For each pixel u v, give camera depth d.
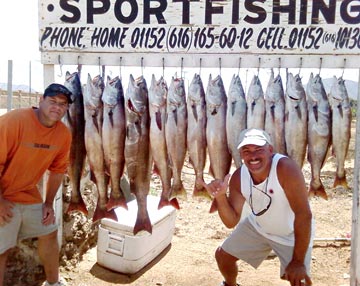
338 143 2.29
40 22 2.46
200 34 2.35
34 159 2.19
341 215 4.45
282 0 2.28
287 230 2.13
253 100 2.28
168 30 2.37
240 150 1.90
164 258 3.20
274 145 2.29
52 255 2.40
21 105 3.81
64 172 2.35
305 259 2.09
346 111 2.26
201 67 2.37
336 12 2.25
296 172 1.89
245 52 2.33
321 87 2.27
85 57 2.45
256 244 2.27
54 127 2.21
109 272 2.89
